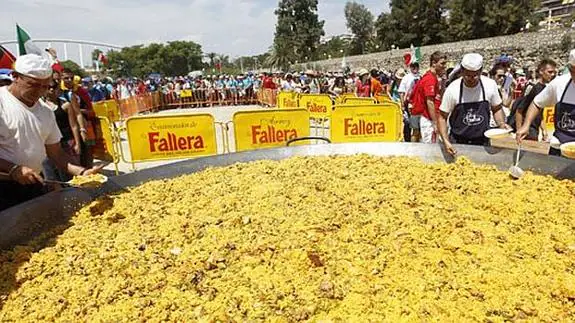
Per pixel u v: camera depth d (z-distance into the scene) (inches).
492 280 79.1
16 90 123.6
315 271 85.4
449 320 68.3
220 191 137.6
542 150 159.8
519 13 1790.1
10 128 122.5
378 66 1825.8
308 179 145.0
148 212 124.1
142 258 96.4
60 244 105.5
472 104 171.0
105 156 297.4
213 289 80.9
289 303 75.0
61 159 140.8
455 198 122.6
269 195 131.0
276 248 95.2
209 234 106.0
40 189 136.6
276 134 296.8
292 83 792.9
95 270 92.6
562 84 153.9
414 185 133.6
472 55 161.8
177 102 957.8
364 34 3065.9
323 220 109.2
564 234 98.6
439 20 2263.8
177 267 91.4
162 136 279.1
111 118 550.0
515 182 134.6
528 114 163.6
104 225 117.0
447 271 83.0
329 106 454.6
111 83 1001.5
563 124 156.8
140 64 3831.2
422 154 169.8
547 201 118.6
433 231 100.7
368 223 106.0
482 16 1888.5
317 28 3216.0
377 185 135.5
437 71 253.9
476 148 159.3
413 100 283.7
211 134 285.9
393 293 76.5
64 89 229.1
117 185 143.3
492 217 108.7
